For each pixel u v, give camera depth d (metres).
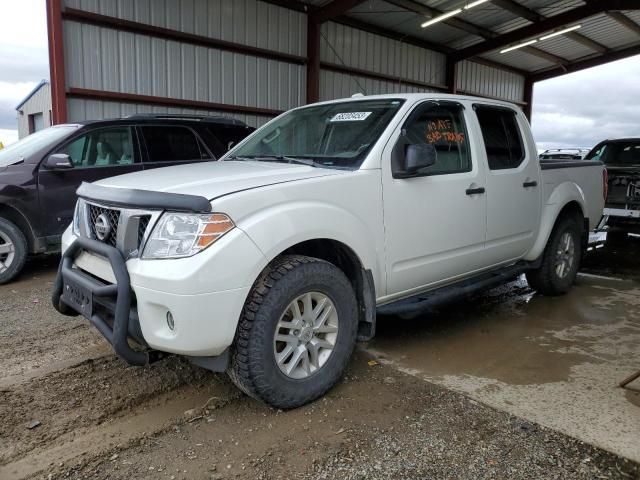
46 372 3.33
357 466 2.37
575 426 2.73
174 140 6.78
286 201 2.74
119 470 2.33
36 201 5.65
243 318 2.61
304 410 2.86
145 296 2.48
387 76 16.70
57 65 10.11
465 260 3.89
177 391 3.08
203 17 12.09
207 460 2.41
